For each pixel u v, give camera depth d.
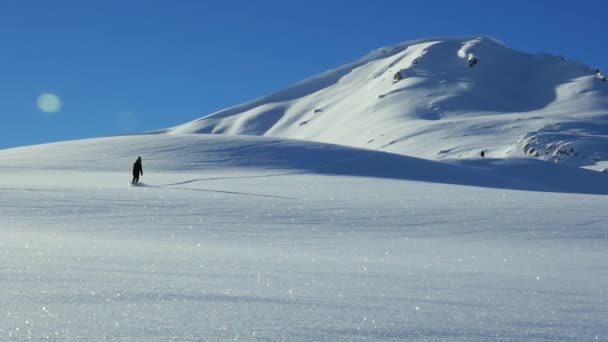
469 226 19.53
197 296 6.74
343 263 11.38
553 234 18.31
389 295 7.60
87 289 6.77
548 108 192.12
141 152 48.72
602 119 158.00
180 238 16.16
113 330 5.05
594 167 105.75
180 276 8.29
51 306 5.83
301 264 10.80
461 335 5.55
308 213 21.50
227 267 9.68
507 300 7.68
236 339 4.95
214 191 27.66
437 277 9.74
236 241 15.95
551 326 6.11
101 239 15.11
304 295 7.24
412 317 6.21
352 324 5.72
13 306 5.75
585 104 188.88
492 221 20.36
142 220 19.38
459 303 7.27
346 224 19.66
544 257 14.14
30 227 17.42
